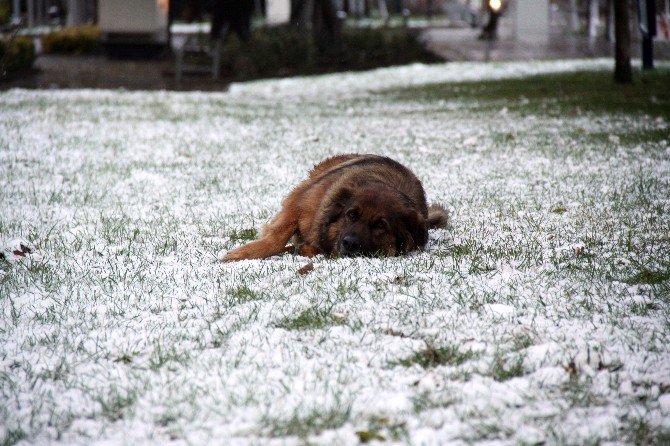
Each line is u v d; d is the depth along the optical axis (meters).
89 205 8.09
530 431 3.39
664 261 5.88
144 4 30.02
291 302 4.98
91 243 6.55
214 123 15.13
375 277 5.41
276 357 4.15
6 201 8.14
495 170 10.18
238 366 4.07
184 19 52.75
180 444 3.34
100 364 4.12
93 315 4.82
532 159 10.96
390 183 6.37
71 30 34.16
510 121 15.38
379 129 14.66
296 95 22.75
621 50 20.34
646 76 21.70
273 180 9.47
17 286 5.34
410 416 3.54
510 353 4.20
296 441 3.33
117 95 20.34
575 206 7.98
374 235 5.92
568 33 43.53
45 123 14.06
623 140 12.26
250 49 29.58
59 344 4.39
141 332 4.56
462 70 28.80
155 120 15.21
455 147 12.21
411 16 64.44
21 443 3.36
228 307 4.95
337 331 4.49
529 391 3.78
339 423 3.48
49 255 6.12
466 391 3.77
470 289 5.23
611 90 19.42
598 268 5.73
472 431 3.41
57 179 9.38
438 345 4.32
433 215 6.98
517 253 6.12
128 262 5.94
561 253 6.11
